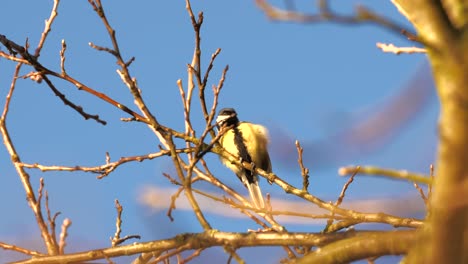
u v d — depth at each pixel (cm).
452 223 418
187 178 778
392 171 473
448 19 414
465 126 394
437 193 419
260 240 729
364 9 413
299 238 711
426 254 453
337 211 759
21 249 813
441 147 409
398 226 750
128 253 777
